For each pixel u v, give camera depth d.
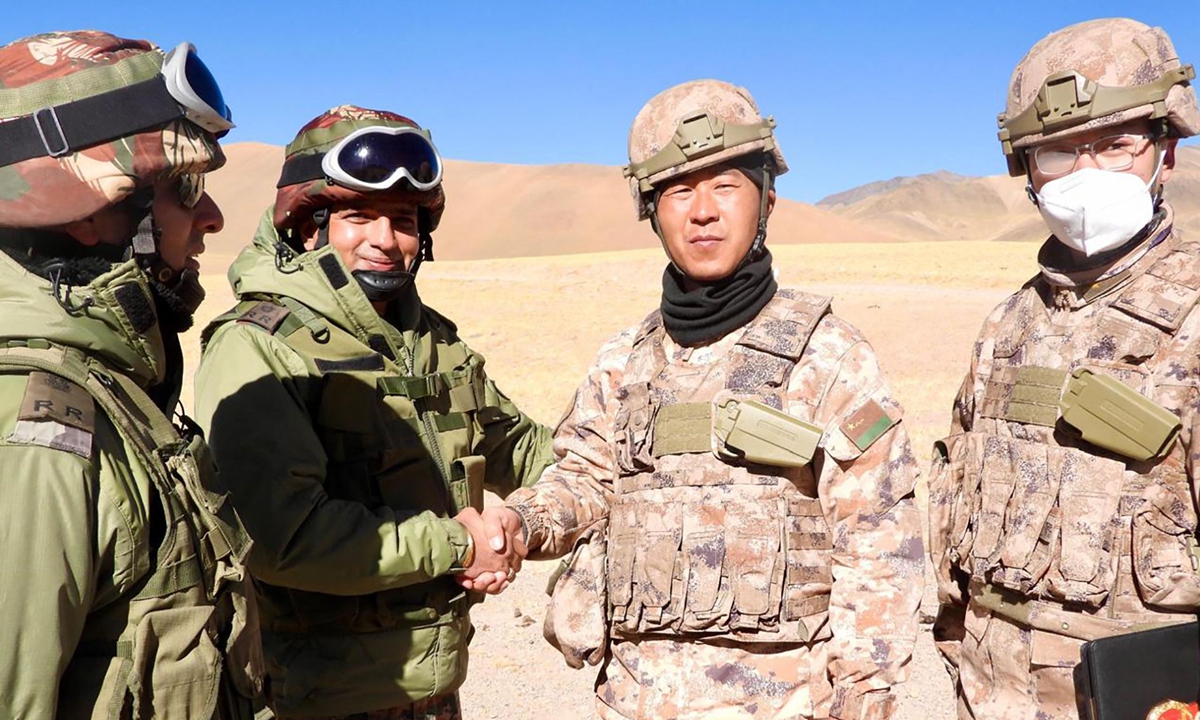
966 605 2.89
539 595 6.80
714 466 2.46
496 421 3.43
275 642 2.80
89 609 1.72
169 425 1.96
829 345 2.50
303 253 3.12
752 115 2.55
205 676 1.86
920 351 21.00
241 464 2.63
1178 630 2.35
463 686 5.30
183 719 1.82
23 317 1.76
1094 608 2.49
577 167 145.25
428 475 2.92
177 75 1.84
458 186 141.12
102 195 1.79
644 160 2.55
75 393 1.75
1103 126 2.54
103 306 1.84
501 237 127.94
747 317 2.55
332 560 2.60
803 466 2.44
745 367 2.50
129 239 1.88
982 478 2.72
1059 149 2.64
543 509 2.76
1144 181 2.60
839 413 2.45
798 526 2.42
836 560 2.44
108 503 1.74
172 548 1.85
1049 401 2.59
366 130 2.89
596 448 2.80
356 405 2.81
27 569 1.61
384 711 2.85
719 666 2.42
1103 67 2.56
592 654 2.68
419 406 2.97
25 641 1.60
